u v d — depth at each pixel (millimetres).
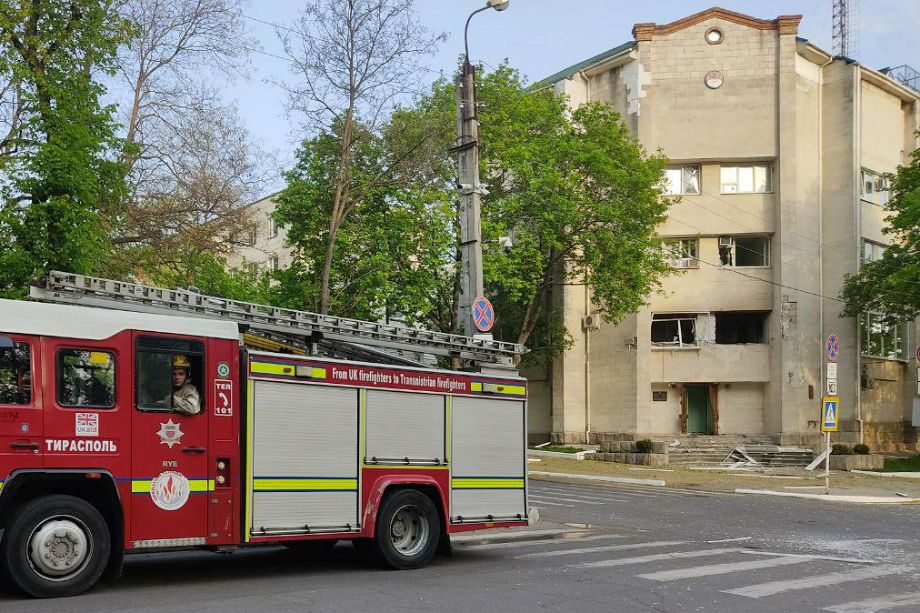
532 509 13070
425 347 12414
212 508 9516
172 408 9391
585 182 32531
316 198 29172
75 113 18531
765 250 38688
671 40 38562
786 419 36969
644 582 9961
